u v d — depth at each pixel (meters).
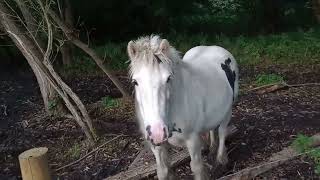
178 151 2.02
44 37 3.05
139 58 1.27
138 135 2.38
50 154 2.30
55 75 2.26
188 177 1.86
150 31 5.89
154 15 5.75
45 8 2.28
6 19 2.41
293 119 2.50
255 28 5.88
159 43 1.32
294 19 6.01
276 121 2.48
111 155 2.19
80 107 2.32
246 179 1.77
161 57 1.27
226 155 1.94
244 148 2.11
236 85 1.95
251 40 4.89
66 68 4.23
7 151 2.38
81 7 5.52
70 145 2.38
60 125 2.66
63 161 2.21
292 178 1.78
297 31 5.38
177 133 1.49
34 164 1.28
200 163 1.60
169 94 1.31
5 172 2.14
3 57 4.66
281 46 4.47
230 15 6.11
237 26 5.95
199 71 1.61
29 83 3.93
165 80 1.26
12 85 3.87
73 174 2.04
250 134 2.28
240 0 5.96
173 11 6.00
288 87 3.16
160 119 1.24
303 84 3.22
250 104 2.81
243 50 4.54
